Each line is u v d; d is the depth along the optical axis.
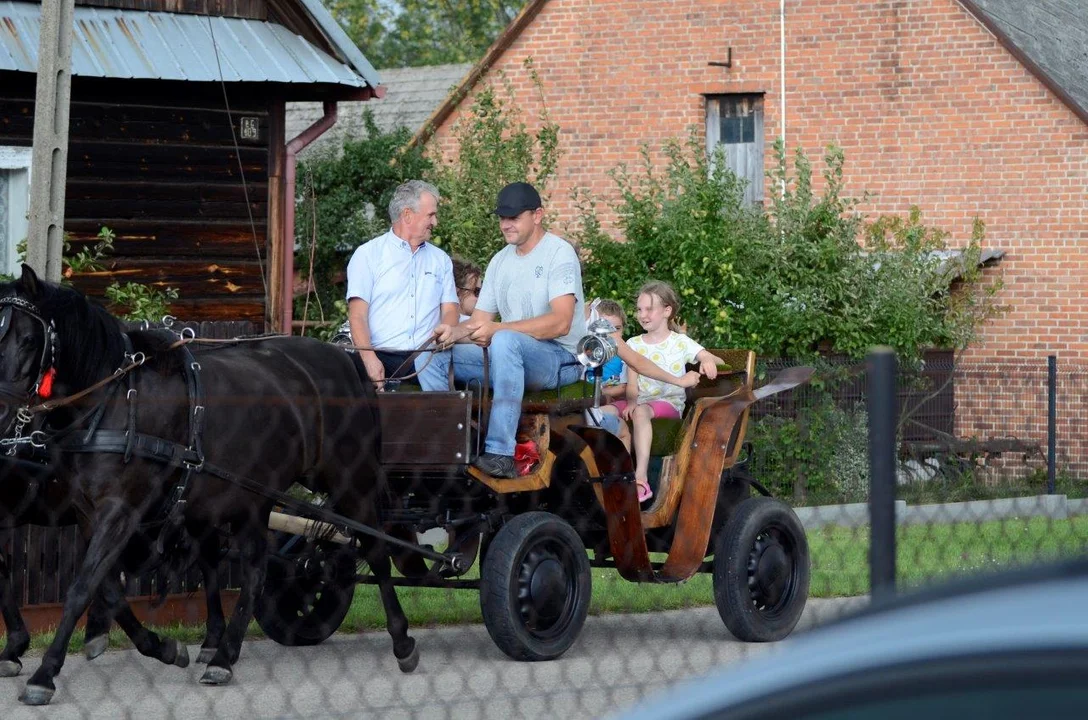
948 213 45.97
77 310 15.13
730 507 20.30
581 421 18.30
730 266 35.56
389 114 62.56
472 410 17.69
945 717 4.18
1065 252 44.34
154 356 15.67
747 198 49.41
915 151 46.50
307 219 47.59
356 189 48.62
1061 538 17.83
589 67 50.88
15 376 14.82
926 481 25.23
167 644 16.69
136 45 30.30
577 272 18.94
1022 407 35.56
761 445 25.03
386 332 19.33
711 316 36.00
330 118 33.75
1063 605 4.25
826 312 37.16
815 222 38.12
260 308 33.28
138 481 15.32
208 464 15.77
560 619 17.66
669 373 19.45
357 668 17.33
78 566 19.03
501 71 44.16
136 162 31.77
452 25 105.56
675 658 17.59
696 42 49.50
